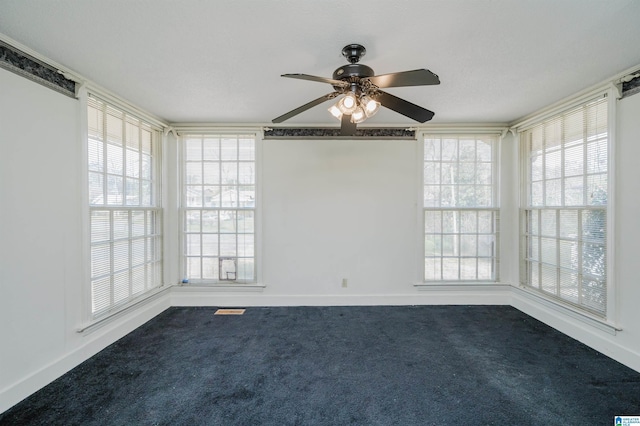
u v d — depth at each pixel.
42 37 1.68
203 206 3.44
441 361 2.22
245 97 2.58
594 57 1.91
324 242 3.43
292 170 3.42
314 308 3.35
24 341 1.80
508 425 1.58
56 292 2.02
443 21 1.52
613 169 2.23
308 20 1.51
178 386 1.91
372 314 3.17
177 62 1.96
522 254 3.27
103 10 1.44
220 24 1.55
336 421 1.61
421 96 2.57
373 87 1.71
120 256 2.67
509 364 2.18
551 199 2.89
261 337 2.63
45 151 1.95
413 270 3.45
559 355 2.31
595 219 2.43
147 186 3.08
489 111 2.97
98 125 2.41
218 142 3.43
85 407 1.71
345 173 3.43
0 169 1.69
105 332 2.44
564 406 1.72
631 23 1.55
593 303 2.45
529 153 3.18
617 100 2.21
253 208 3.43
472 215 3.47
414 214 3.44
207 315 3.14
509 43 1.74
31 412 1.67
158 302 3.19
